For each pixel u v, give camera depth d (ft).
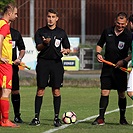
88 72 197.26
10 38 71.46
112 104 106.11
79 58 205.36
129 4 232.73
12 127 71.56
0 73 70.59
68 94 127.75
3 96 71.36
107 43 75.41
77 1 233.55
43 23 231.50
